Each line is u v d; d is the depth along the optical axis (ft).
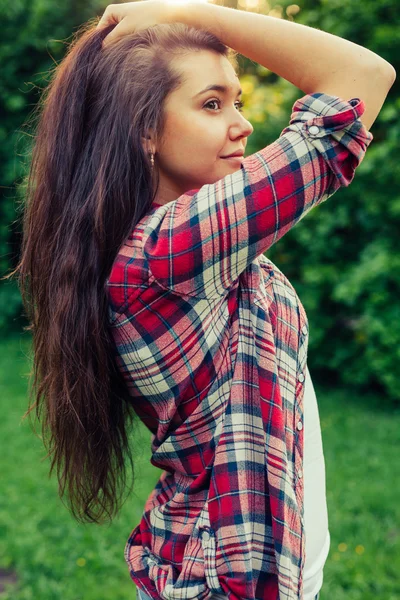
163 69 3.71
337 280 16.43
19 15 22.22
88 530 10.97
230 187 3.44
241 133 3.84
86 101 3.92
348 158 3.55
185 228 3.45
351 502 11.64
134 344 3.80
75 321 3.85
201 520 3.68
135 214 3.79
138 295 3.67
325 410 16.48
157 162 3.92
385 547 10.22
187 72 3.70
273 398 3.60
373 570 9.58
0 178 23.52
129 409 4.61
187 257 3.45
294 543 3.61
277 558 3.52
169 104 3.73
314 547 4.25
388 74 3.67
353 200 15.94
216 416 3.73
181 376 3.74
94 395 3.90
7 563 10.27
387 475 12.77
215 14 3.80
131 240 3.77
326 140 3.46
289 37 3.71
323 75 3.67
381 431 15.01
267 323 3.69
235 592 3.54
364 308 16.33
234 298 3.75
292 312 4.00
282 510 3.53
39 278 4.11
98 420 4.13
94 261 3.81
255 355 3.67
